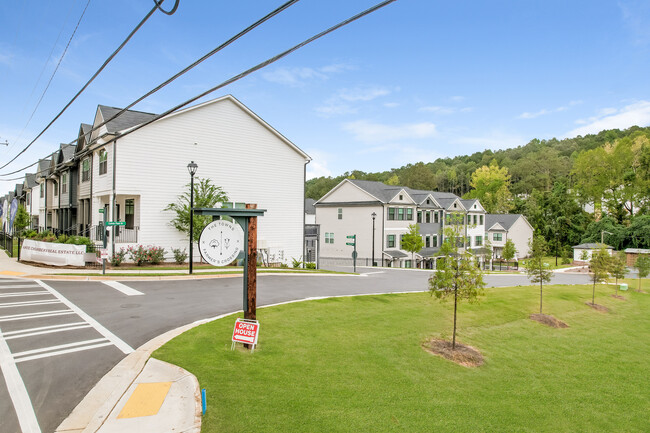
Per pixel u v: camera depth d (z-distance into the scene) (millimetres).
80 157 28641
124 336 9086
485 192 83750
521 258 61250
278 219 28156
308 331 10633
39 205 45219
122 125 22547
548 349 12852
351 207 43031
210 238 8586
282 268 25562
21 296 13008
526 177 92875
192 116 24172
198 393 6391
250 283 8859
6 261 21609
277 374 7617
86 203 28172
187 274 18359
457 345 11430
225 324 10305
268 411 6160
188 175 24031
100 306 11898
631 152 65188
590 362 12117
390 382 8156
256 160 26922
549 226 66000
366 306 14453
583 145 122375
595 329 16609
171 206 23359
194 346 8555
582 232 65625
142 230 22438
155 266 21391
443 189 122062
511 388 9180
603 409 8820
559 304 20062
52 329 9469
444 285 11250
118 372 7023
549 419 7855
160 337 9070
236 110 25953
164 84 8289
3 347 8188
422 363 9609
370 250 41438
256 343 9055
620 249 57562
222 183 25359
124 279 16859
